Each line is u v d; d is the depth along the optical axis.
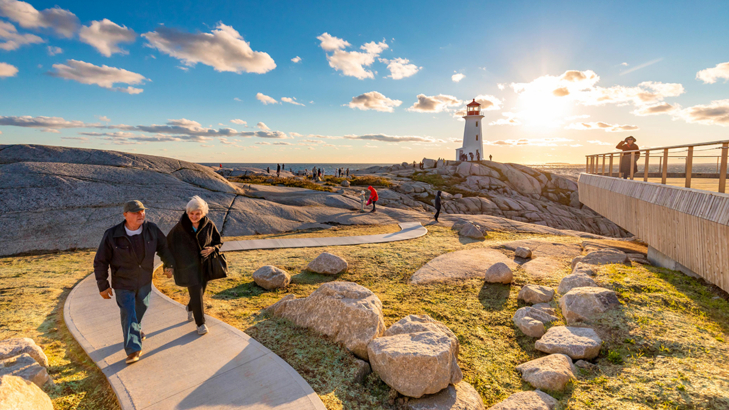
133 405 2.82
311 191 21.22
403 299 6.31
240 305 5.52
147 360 3.51
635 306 5.11
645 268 7.20
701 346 4.00
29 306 5.00
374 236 12.40
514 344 4.73
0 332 4.07
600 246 10.31
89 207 11.27
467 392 3.47
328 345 4.12
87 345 3.78
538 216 33.03
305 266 8.30
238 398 2.98
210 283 6.77
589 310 5.01
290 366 3.52
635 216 8.71
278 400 2.98
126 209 3.32
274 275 6.61
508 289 6.95
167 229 11.27
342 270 7.90
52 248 9.38
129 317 3.38
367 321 4.14
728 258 4.96
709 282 5.99
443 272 8.02
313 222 14.62
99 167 13.41
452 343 3.69
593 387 3.52
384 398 3.35
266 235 12.53
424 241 11.91
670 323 4.58
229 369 3.40
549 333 4.63
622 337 4.39
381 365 3.53
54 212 10.58
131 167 14.33
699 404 2.99
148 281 3.56
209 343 3.90
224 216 13.15
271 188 20.98
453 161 57.06
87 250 9.55
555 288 6.78
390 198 26.50
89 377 3.31
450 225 15.67
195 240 3.90
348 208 18.22
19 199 10.59
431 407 3.17
